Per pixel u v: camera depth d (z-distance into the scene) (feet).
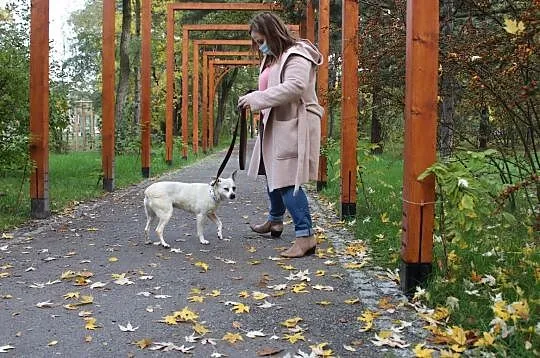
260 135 20.52
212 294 15.35
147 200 21.63
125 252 20.43
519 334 11.12
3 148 26.68
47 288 15.96
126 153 70.79
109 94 38.50
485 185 14.37
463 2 19.61
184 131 77.36
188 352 11.51
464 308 13.03
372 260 18.86
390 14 25.63
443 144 23.76
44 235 23.38
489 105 20.22
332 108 35.09
